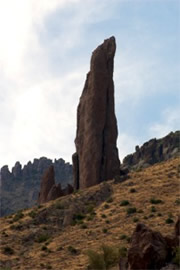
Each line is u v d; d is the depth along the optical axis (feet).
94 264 154.30
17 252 213.87
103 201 272.92
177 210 230.89
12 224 255.50
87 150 337.11
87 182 330.75
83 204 270.67
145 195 262.88
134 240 132.16
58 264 188.34
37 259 199.82
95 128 338.13
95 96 343.46
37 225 248.93
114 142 342.64
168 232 199.31
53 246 215.31
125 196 268.21
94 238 214.07
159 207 239.09
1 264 196.03
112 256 155.63
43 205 284.41
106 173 332.80
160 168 330.13
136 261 127.54
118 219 233.35
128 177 310.24
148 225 214.69
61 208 266.77
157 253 127.85
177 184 275.59
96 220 239.50
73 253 200.23
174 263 126.21
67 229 238.48
